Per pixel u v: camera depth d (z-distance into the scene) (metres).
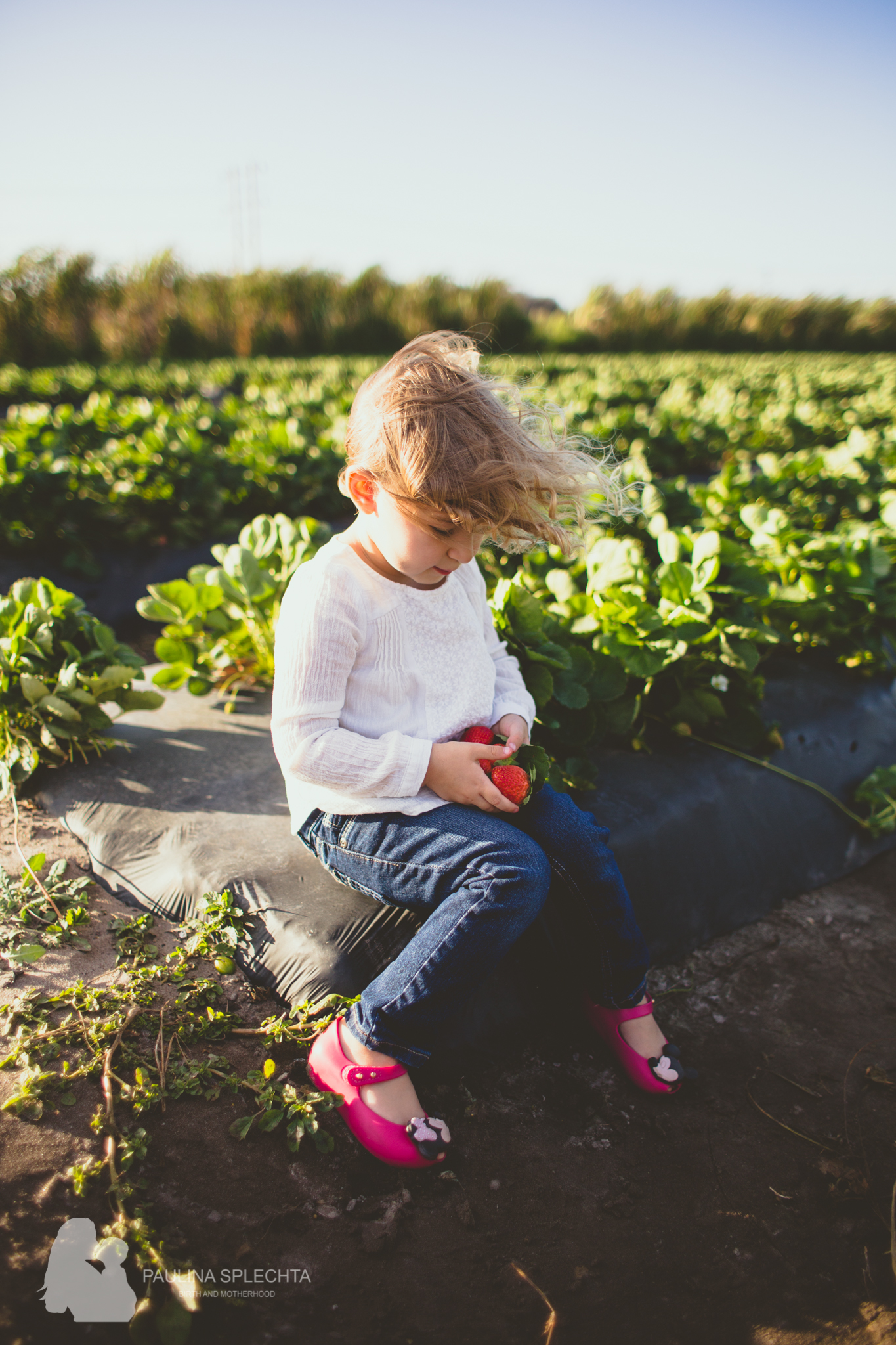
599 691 2.40
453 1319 1.28
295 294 24.94
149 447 5.07
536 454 1.32
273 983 1.72
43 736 2.29
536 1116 1.67
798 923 2.34
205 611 2.86
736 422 7.19
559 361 20.27
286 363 18.61
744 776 2.50
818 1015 2.00
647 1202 1.51
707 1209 1.51
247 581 2.82
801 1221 1.50
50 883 1.95
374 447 1.31
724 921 2.27
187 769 2.35
